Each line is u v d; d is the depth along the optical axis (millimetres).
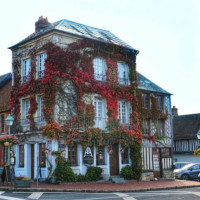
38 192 15703
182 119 36719
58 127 19906
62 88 20625
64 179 19703
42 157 20688
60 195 14477
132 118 23891
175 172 26422
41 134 20406
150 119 25719
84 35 22312
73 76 21078
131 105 24031
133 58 24688
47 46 21016
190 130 34375
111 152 22219
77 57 21500
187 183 21266
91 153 21109
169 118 27266
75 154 20844
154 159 25328
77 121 20781
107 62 23000
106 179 21547
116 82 23203
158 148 25828
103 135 21672
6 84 26672
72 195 14500
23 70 22984
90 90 21625
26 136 21797
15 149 22531
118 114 23141
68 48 21266
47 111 20250
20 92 22531
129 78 24328
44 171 20172
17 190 16156
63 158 19906
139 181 23109
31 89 21734
